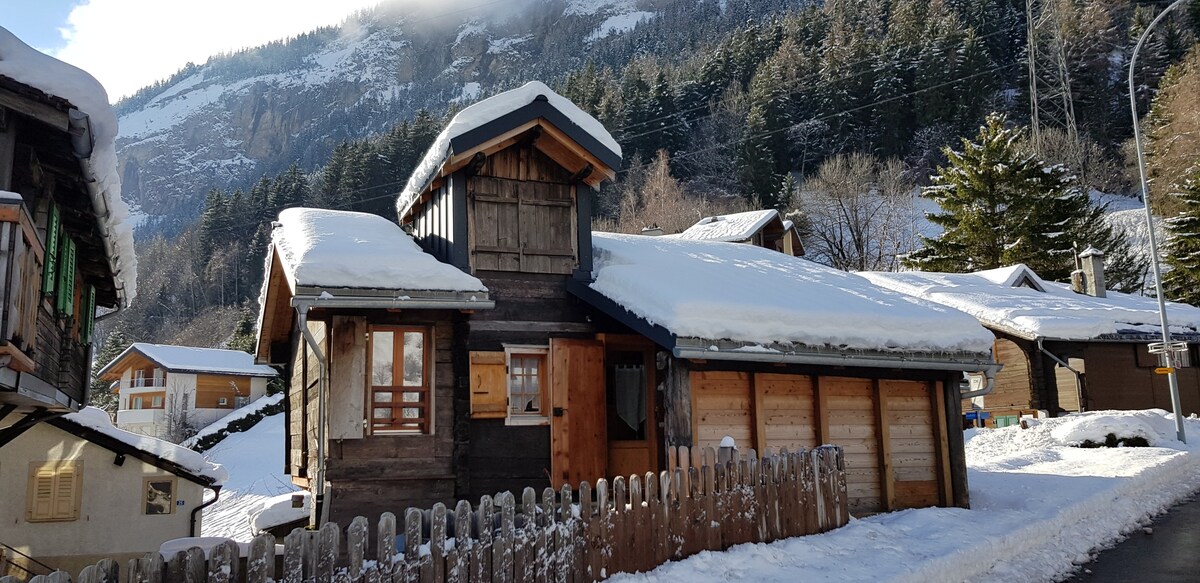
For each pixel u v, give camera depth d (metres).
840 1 88.25
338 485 11.43
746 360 12.22
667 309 11.61
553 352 12.84
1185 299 41.41
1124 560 10.24
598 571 8.01
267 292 14.61
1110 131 70.69
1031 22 68.44
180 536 18.36
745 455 12.42
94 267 13.76
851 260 50.00
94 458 17.97
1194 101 57.84
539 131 13.02
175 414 50.09
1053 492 14.25
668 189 59.72
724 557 8.96
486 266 12.84
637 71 88.25
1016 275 31.41
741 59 80.94
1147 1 77.94
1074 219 43.69
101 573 5.36
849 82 71.19
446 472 11.93
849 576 8.59
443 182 13.37
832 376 13.30
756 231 31.17
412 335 12.24
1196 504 13.73
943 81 68.69
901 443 13.86
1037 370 26.98
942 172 45.69
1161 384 27.23
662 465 13.30
